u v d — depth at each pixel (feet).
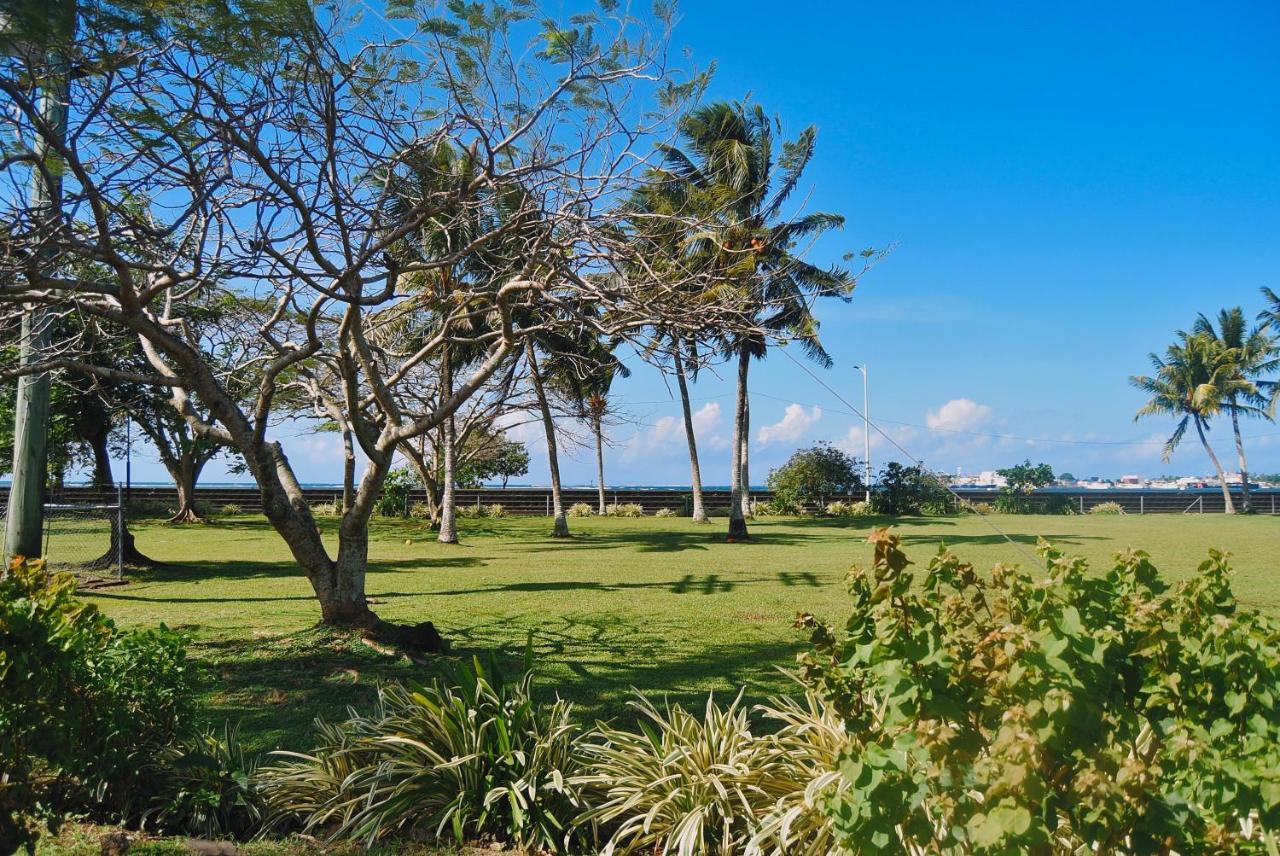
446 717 14.03
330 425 70.95
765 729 18.29
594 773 13.65
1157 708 8.59
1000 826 6.73
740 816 12.17
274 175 18.78
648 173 23.43
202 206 20.52
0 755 11.00
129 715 12.77
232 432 24.91
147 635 13.58
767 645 28.22
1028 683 7.48
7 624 10.76
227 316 31.58
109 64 17.12
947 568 8.54
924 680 7.84
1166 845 7.38
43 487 41.47
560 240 22.75
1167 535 86.07
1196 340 159.02
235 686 22.31
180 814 13.12
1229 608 9.46
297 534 26.86
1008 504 150.92
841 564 56.29
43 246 18.92
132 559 51.13
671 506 144.87
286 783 13.78
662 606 37.14
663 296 22.59
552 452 86.28
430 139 21.33
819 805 10.49
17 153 18.84
